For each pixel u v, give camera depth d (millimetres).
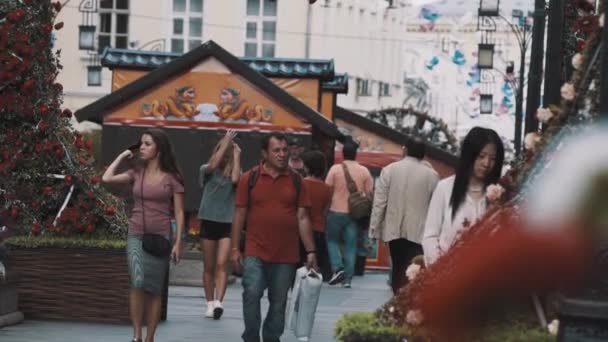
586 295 8883
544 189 9328
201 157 33062
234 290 24797
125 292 17625
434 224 11977
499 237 9453
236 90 33031
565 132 9805
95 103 33125
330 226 26797
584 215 9062
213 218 19266
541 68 27016
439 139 57000
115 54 35656
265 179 14953
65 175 17922
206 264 19375
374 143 42438
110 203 17906
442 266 9734
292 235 14961
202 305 21406
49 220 17859
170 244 15594
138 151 15906
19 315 17344
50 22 18234
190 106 33125
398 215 18594
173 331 17469
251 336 14898
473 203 11844
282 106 32969
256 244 14898
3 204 17969
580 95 9867
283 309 14945
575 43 19312
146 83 32969
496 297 9523
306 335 15422
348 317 10047
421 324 9766
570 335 8859
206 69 33062
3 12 18125
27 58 17969
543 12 26906
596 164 9125
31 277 17625
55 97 18219
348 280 26984
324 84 38156
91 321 17625
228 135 19219
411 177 18578
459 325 9641
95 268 17609
